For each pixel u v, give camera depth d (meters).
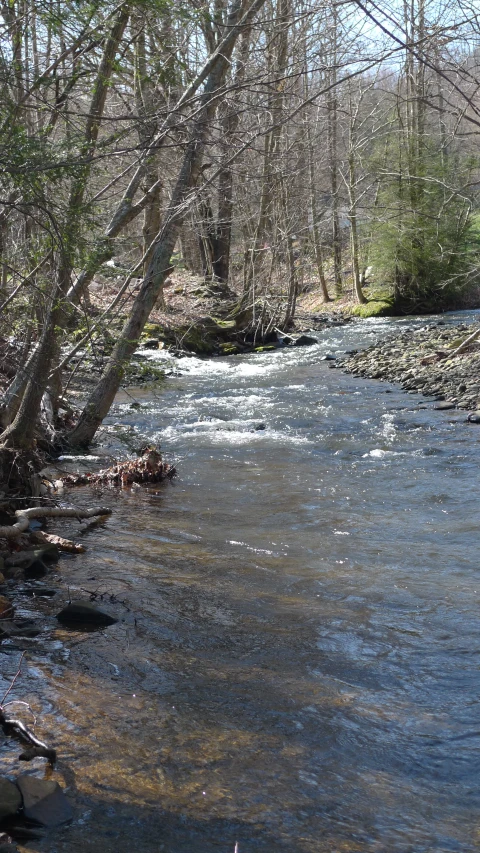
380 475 9.27
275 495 8.50
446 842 3.06
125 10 6.64
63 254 6.04
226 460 10.21
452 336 20.95
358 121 20.95
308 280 37.69
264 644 4.81
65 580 5.91
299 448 10.82
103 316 9.10
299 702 4.11
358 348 21.81
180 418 13.20
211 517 7.71
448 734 3.82
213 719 3.91
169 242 10.28
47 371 7.79
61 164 5.11
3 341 8.07
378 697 4.18
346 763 3.58
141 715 3.92
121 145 7.93
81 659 4.53
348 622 5.15
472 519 7.48
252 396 15.27
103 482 9.16
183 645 4.77
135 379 10.87
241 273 31.75
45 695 4.08
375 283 33.53
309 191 23.34
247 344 23.44
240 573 6.08
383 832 3.11
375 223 29.31
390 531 7.18
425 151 22.48
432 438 11.11
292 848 3.00
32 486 7.79
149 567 6.22
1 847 2.84
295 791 3.36
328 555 6.53
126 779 3.39
